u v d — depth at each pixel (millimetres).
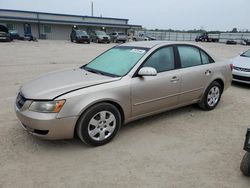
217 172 3336
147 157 3662
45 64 12641
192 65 5129
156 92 4465
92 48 24594
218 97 5805
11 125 4602
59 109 3520
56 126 3539
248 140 2998
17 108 3844
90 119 3752
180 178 3195
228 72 5887
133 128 4629
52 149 3826
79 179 3143
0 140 4043
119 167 3404
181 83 4840
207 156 3732
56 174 3230
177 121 5008
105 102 3896
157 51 4594
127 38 45531
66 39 48469
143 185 3051
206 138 4309
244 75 7977
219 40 54781
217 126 4820
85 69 4773
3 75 9328
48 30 46594
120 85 4004
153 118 5129
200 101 5484
